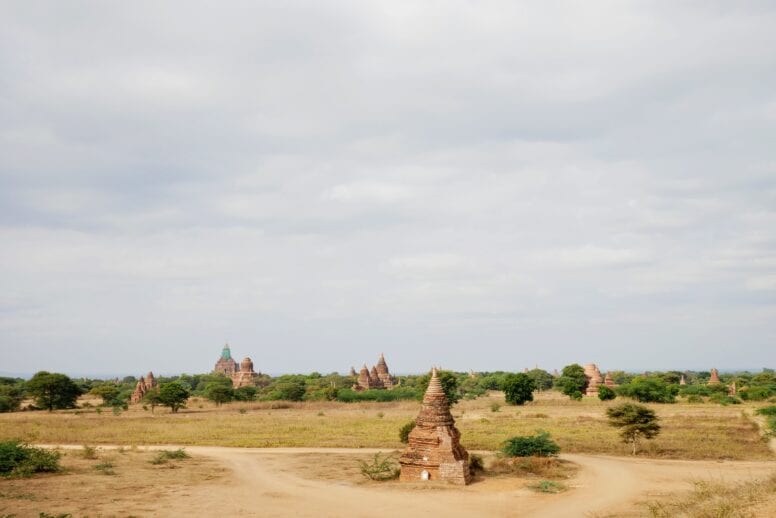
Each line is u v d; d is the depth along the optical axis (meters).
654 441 53.59
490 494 32.66
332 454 50.31
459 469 35.88
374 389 141.25
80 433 65.25
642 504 29.78
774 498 23.52
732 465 42.62
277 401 120.38
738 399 104.06
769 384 136.62
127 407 110.50
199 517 27.11
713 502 24.69
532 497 31.83
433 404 37.88
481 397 146.00
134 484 35.22
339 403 115.50
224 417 88.38
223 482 36.47
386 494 32.72
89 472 39.22
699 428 62.88
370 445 55.97
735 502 23.34
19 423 76.56
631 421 49.28
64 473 38.50
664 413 80.88
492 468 40.72
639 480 36.75
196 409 108.88
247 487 34.84
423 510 28.88
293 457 48.38
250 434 65.44
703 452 47.78
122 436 63.16
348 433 65.81
